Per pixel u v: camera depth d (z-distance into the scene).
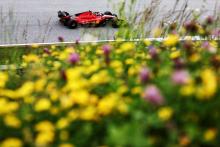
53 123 4.52
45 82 5.44
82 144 4.07
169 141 3.85
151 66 5.39
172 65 5.23
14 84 6.04
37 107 4.52
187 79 4.07
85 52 7.11
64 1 25.38
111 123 4.19
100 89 4.93
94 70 5.57
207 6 24.92
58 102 4.83
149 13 8.44
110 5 24.97
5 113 4.57
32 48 9.30
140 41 7.70
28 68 6.47
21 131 4.38
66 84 5.16
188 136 3.73
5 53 9.31
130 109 4.17
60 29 20.25
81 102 4.43
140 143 3.50
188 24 6.96
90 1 25.83
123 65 5.96
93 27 9.70
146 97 3.79
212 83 4.06
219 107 4.04
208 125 4.02
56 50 8.69
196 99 4.17
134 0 9.18
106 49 5.71
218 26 8.16
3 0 24.50
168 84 4.20
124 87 4.74
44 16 22.12
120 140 3.54
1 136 4.40
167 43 6.22
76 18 20.23
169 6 24.48
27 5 23.80
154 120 3.85
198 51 5.80
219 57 5.09
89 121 4.34
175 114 4.04
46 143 4.05
